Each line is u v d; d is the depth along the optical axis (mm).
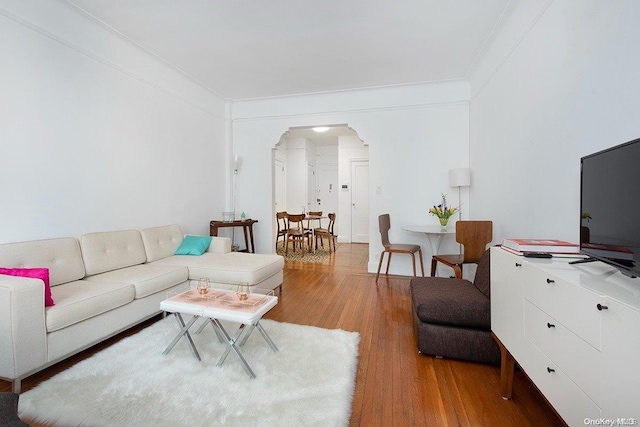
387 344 2150
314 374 1696
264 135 4734
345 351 1977
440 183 4012
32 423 1331
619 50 1352
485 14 2506
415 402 1519
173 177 3680
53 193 2375
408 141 4113
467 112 3900
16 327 1491
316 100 4461
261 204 4797
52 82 2355
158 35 2863
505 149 2697
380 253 4266
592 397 858
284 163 7754
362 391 1611
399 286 3617
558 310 1036
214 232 4211
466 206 3932
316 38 2896
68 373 1691
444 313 1895
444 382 1692
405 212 4148
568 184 1747
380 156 4223
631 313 720
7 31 2072
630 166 976
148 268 2699
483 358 1846
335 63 3424
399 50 3125
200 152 4191
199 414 1370
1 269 1733
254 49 3119
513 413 1438
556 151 1876
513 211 2533
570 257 1362
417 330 2016
